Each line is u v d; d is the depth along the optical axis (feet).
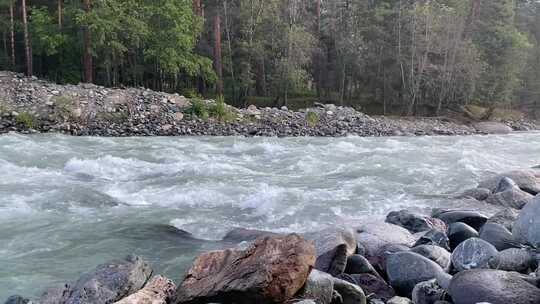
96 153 53.21
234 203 33.83
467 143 78.07
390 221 28.19
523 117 145.48
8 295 19.31
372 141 75.15
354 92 146.82
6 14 112.06
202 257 17.39
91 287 16.43
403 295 19.01
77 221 29.40
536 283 16.12
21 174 40.81
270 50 123.75
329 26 134.72
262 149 60.70
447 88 135.74
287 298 15.43
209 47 125.90
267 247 16.40
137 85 112.68
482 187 36.94
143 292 16.02
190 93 103.81
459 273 16.78
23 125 74.13
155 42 104.94
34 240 25.93
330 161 51.24
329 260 19.89
